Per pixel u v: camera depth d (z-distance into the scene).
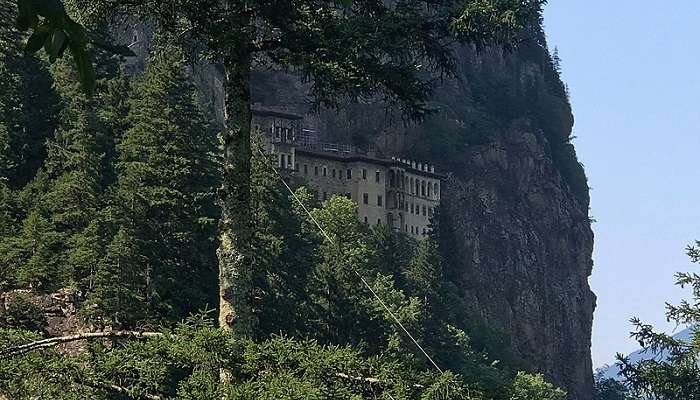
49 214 89.25
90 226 79.69
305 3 22.39
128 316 71.69
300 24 22.16
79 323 72.56
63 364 20.16
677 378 48.34
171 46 23.95
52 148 97.25
